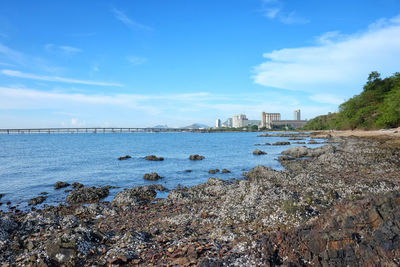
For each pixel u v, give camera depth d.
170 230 11.16
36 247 9.14
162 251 8.76
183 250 8.48
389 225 6.21
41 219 11.88
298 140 84.62
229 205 13.95
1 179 25.58
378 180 17.72
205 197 17.11
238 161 36.94
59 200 18.25
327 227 7.16
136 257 8.41
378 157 29.20
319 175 22.28
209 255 8.02
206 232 10.68
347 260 6.02
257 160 37.66
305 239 6.87
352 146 39.34
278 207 11.91
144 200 17.36
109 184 23.38
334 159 29.89
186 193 17.67
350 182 18.55
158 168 31.62
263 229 10.11
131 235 9.91
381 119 81.12
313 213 11.00
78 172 29.28
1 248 8.98
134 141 100.50
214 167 31.89
